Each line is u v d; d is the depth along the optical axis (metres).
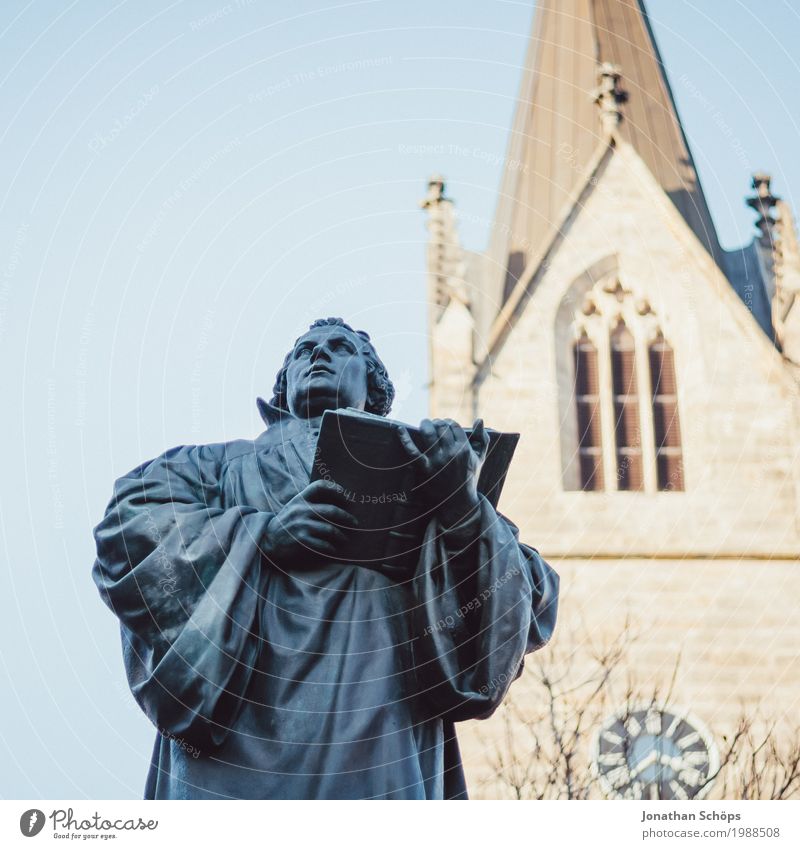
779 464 48.75
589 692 37.59
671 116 52.41
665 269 50.75
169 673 7.34
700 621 46.66
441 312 48.28
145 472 8.03
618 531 47.69
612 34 52.72
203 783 7.39
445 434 7.75
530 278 49.66
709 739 37.75
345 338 8.84
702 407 49.47
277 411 8.65
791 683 44.69
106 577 7.73
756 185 50.56
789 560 47.56
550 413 48.66
